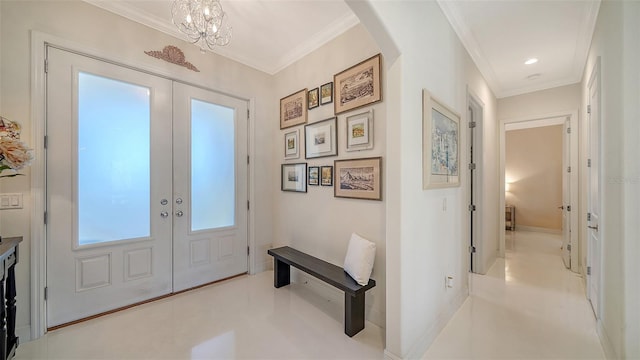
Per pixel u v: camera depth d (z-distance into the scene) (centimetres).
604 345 182
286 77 327
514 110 402
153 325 211
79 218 216
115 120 234
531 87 384
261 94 341
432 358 175
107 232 230
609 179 179
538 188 620
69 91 210
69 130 210
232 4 222
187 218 279
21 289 188
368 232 226
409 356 170
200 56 285
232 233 317
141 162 248
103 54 223
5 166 149
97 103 224
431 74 202
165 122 263
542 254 427
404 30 168
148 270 253
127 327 208
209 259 297
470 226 341
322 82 275
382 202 214
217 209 305
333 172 261
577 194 338
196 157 287
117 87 235
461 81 262
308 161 293
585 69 303
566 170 364
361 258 207
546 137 609
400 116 164
